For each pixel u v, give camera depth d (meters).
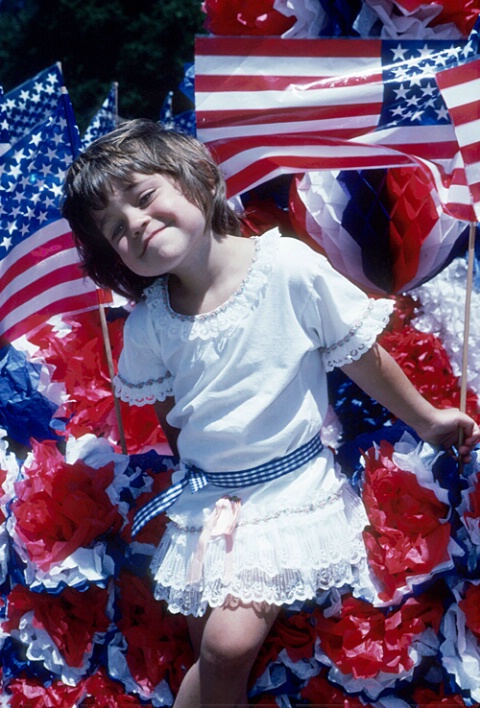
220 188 1.78
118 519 1.88
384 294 2.19
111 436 2.15
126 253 1.70
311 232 2.17
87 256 1.87
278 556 1.65
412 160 2.00
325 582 1.72
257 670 1.82
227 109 1.99
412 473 1.82
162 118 2.51
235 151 2.03
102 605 1.87
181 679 1.83
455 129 1.86
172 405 1.90
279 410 1.72
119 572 1.88
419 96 1.96
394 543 1.79
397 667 1.76
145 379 1.87
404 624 1.77
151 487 1.92
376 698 1.80
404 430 1.94
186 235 1.69
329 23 2.11
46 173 2.09
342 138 2.00
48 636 1.85
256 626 1.66
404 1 2.02
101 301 2.05
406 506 1.80
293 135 2.00
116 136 1.75
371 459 1.87
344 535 1.71
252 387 1.71
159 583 1.78
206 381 1.73
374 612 1.79
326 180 2.17
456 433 1.83
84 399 2.12
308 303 1.71
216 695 1.66
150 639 1.85
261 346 1.71
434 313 2.15
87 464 1.94
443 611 1.80
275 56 1.98
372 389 1.80
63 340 2.18
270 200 2.29
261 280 1.71
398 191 2.14
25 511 1.86
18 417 2.08
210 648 1.65
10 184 2.09
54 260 2.12
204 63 1.98
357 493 1.87
